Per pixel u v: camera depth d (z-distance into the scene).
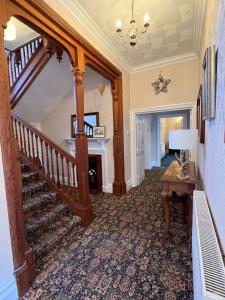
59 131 4.50
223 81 0.94
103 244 2.14
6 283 1.35
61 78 3.54
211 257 0.85
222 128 0.96
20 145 3.15
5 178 1.34
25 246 1.54
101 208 3.20
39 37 2.90
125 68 3.84
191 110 3.54
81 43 2.28
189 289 1.49
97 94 3.98
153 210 3.08
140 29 2.59
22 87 3.36
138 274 1.67
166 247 2.05
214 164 1.23
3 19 1.32
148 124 6.66
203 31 2.26
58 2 1.91
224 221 0.90
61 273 1.70
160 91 3.82
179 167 2.63
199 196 1.60
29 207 2.32
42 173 2.91
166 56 3.54
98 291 1.50
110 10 2.19
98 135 4.02
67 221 2.46
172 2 2.07
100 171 4.09
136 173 4.49
